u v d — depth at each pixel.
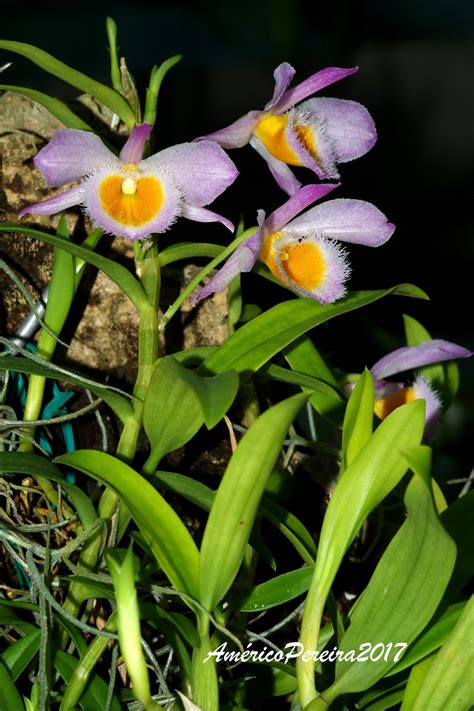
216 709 0.56
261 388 0.66
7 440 0.61
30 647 0.58
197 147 0.59
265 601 0.59
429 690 0.56
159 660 0.62
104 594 0.58
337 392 0.62
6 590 0.62
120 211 0.59
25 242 0.64
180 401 0.58
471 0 1.56
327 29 1.45
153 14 1.52
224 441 0.66
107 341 0.65
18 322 0.64
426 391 0.64
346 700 0.59
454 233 1.33
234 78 1.48
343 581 0.67
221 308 0.65
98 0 1.51
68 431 0.63
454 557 0.55
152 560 0.60
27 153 0.64
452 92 1.52
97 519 0.59
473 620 0.56
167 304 0.65
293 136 0.61
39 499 0.63
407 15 1.56
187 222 1.06
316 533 0.67
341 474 0.58
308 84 0.61
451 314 1.21
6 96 0.64
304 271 0.60
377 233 0.61
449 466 0.89
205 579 0.56
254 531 0.61
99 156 0.59
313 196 0.60
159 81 0.60
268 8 1.40
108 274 0.59
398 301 1.21
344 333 0.95
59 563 0.62
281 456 0.66
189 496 0.60
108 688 0.58
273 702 0.64
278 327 0.60
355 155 0.62
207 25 1.51
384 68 1.54
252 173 1.24
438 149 1.47
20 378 0.63
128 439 0.60
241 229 0.64
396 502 0.66
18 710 0.57
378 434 0.56
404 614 0.56
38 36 1.47
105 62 1.49
